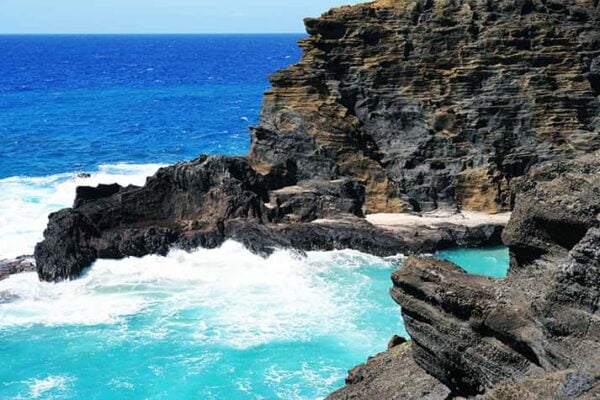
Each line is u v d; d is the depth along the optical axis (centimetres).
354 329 3294
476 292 1691
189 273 4012
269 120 5338
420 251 4431
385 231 4550
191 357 3023
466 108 5312
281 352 3062
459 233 4597
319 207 4772
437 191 5062
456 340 1723
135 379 2859
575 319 1498
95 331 3288
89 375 2897
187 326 3325
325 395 2711
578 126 5250
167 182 4734
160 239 4269
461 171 5091
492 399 1430
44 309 3538
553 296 1534
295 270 4078
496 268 4275
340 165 5059
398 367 2156
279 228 4450
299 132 5144
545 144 5197
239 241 4350
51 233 4119
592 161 1802
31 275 3941
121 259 4166
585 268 1492
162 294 3725
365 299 3675
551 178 1847
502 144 5219
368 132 5359
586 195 1694
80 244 4134
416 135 5253
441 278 1759
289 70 5388
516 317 1611
